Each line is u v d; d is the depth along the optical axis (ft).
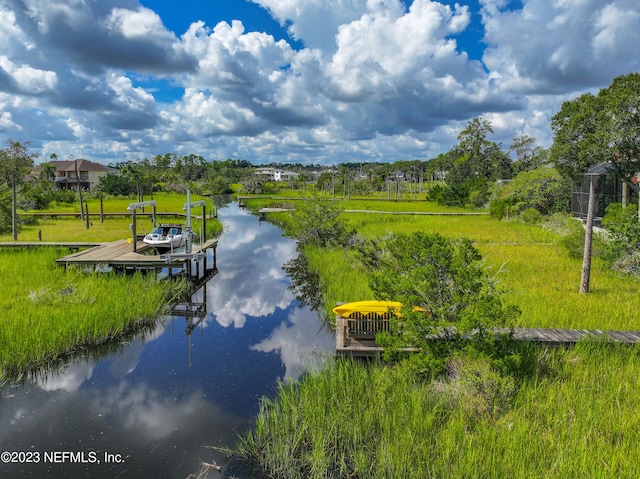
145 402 26.12
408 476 17.84
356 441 20.42
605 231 63.31
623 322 33.53
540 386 23.00
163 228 67.46
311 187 330.54
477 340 24.50
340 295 42.60
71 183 258.98
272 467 20.06
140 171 231.09
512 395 22.79
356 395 23.81
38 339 30.37
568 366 25.84
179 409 25.31
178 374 29.96
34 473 19.63
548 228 90.48
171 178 294.25
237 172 431.02
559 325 33.27
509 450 18.26
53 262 53.62
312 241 76.84
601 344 28.02
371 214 125.80
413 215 124.67
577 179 42.86
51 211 136.15
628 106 36.04
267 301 49.21
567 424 20.21
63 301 39.09
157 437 22.52
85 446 21.74
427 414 21.21
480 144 222.48
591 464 17.10
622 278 47.70
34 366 29.68
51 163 263.90
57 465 20.24
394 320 26.84
